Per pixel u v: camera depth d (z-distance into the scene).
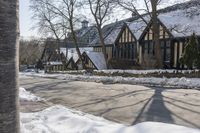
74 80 28.08
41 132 6.82
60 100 14.18
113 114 10.36
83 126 7.41
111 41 45.62
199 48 25.28
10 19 4.09
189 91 15.96
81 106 12.29
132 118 9.62
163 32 32.78
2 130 4.11
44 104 12.50
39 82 26.22
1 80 4.05
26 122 8.05
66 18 44.31
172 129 6.59
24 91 17.52
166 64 32.41
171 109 10.95
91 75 31.91
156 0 28.91
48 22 47.38
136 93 15.82
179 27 30.19
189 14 31.84
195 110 10.61
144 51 36.66
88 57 46.41
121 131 6.70
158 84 20.02
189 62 23.12
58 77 32.84
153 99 13.44
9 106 4.16
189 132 6.39
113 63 39.72
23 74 44.69
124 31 42.28
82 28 57.59
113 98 14.24
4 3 4.00
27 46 83.25
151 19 30.77
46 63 67.44
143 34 36.34
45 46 62.62
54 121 8.16
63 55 62.31
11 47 4.14
